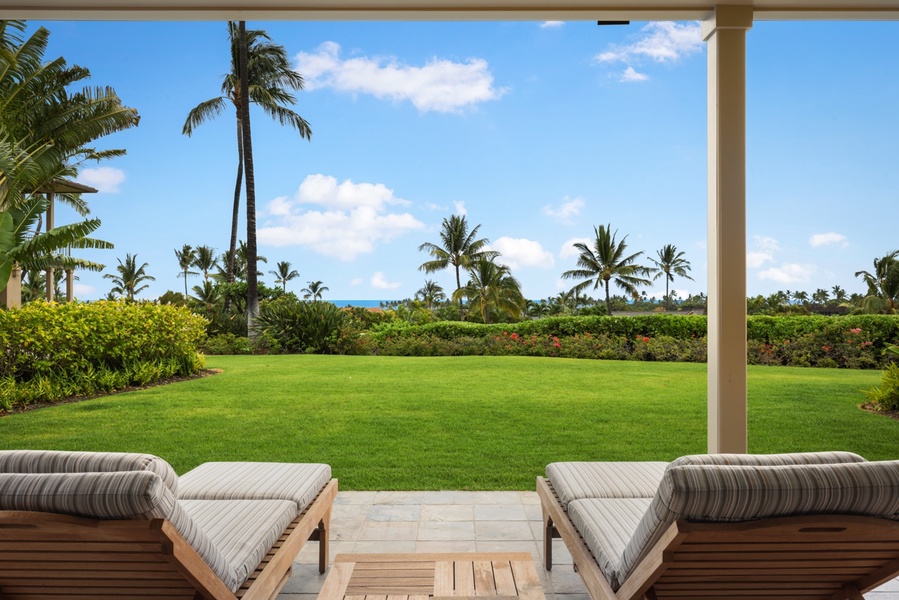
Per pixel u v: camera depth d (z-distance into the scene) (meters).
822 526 1.74
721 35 3.63
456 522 3.88
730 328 3.63
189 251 44.31
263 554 2.39
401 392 8.58
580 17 3.78
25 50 12.43
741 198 3.62
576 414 7.15
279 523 2.56
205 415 7.03
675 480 1.72
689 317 15.58
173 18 3.79
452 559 2.68
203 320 10.70
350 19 3.81
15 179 10.77
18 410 7.34
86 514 1.69
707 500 1.71
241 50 19.98
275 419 6.84
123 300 9.38
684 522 1.74
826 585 2.10
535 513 4.04
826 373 11.51
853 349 13.88
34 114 13.25
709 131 3.78
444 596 2.32
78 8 3.66
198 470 3.24
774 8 3.66
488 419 6.87
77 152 14.45
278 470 3.22
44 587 2.01
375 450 5.59
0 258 9.95
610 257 38.72
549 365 11.98
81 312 8.38
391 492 4.46
